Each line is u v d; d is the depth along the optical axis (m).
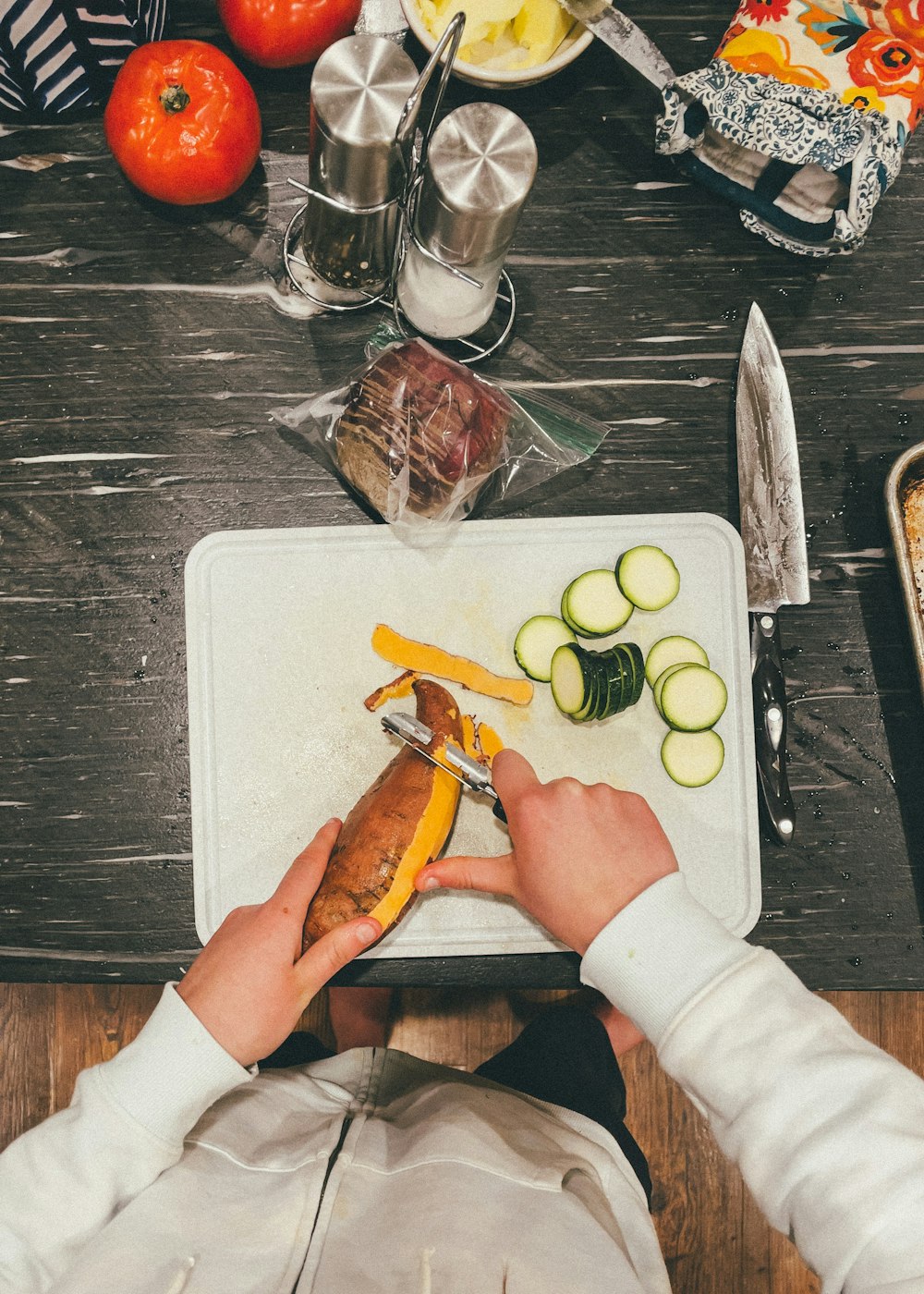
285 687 1.04
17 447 1.05
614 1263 0.71
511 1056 1.15
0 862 1.02
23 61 0.94
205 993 0.80
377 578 1.05
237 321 1.06
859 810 1.05
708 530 1.07
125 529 1.04
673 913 0.75
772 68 0.96
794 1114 0.66
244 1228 0.75
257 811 1.02
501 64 1.00
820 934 1.04
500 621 1.05
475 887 0.87
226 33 1.02
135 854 1.02
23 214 1.05
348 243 0.95
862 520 1.08
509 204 0.80
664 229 1.09
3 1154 0.75
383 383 0.95
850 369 1.09
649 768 1.04
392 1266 0.70
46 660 1.03
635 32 0.96
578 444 1.04
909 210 1.09
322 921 0.86
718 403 1.08
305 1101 0.96
